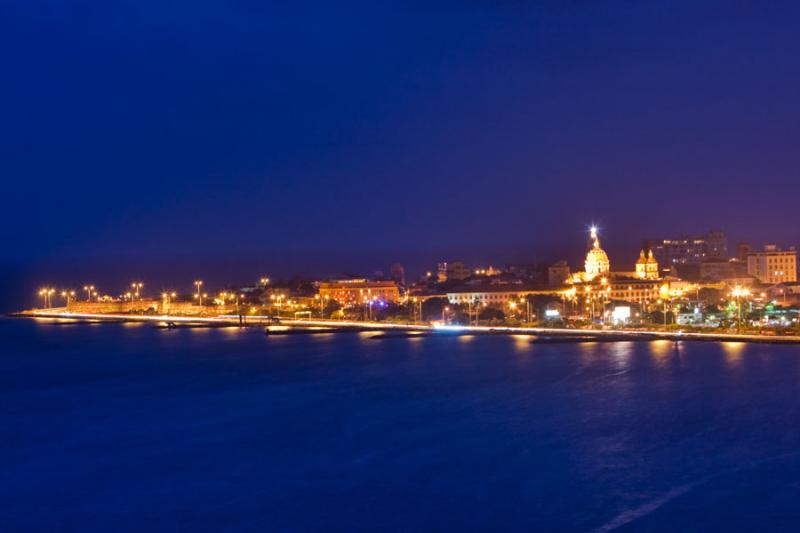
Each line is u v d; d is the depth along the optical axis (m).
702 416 168.00
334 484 133.25
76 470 144.25
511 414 173.88
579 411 175.00
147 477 139.50
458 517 119.19
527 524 116.38
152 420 179.38
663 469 136.12
